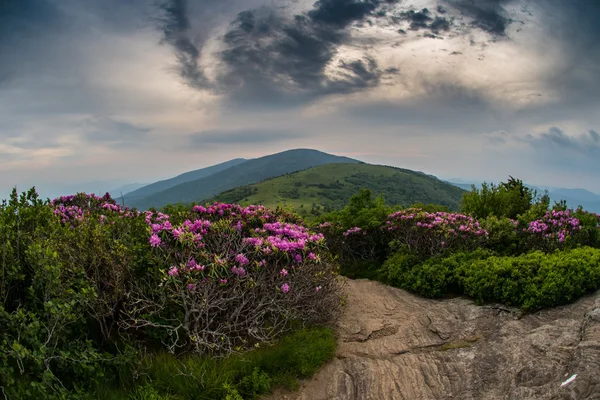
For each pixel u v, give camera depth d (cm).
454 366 517
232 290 511
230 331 513
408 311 742
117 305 504
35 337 371
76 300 415
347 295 756
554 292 612
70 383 408
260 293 545
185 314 489
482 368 496
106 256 457
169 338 508
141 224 570
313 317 614
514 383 443
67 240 468
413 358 552
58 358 389
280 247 553
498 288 686
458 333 611
